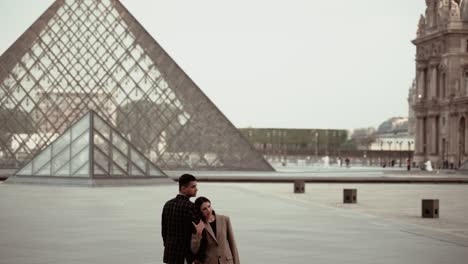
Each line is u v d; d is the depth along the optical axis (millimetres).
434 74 169000
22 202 42938
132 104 86625
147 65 88188
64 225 30672
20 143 83688
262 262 21484
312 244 25359
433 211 37656
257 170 90438
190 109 88062
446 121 163625
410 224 32844
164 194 51031
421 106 173625
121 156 61781
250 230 29469
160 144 86500
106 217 34219
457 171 119875
